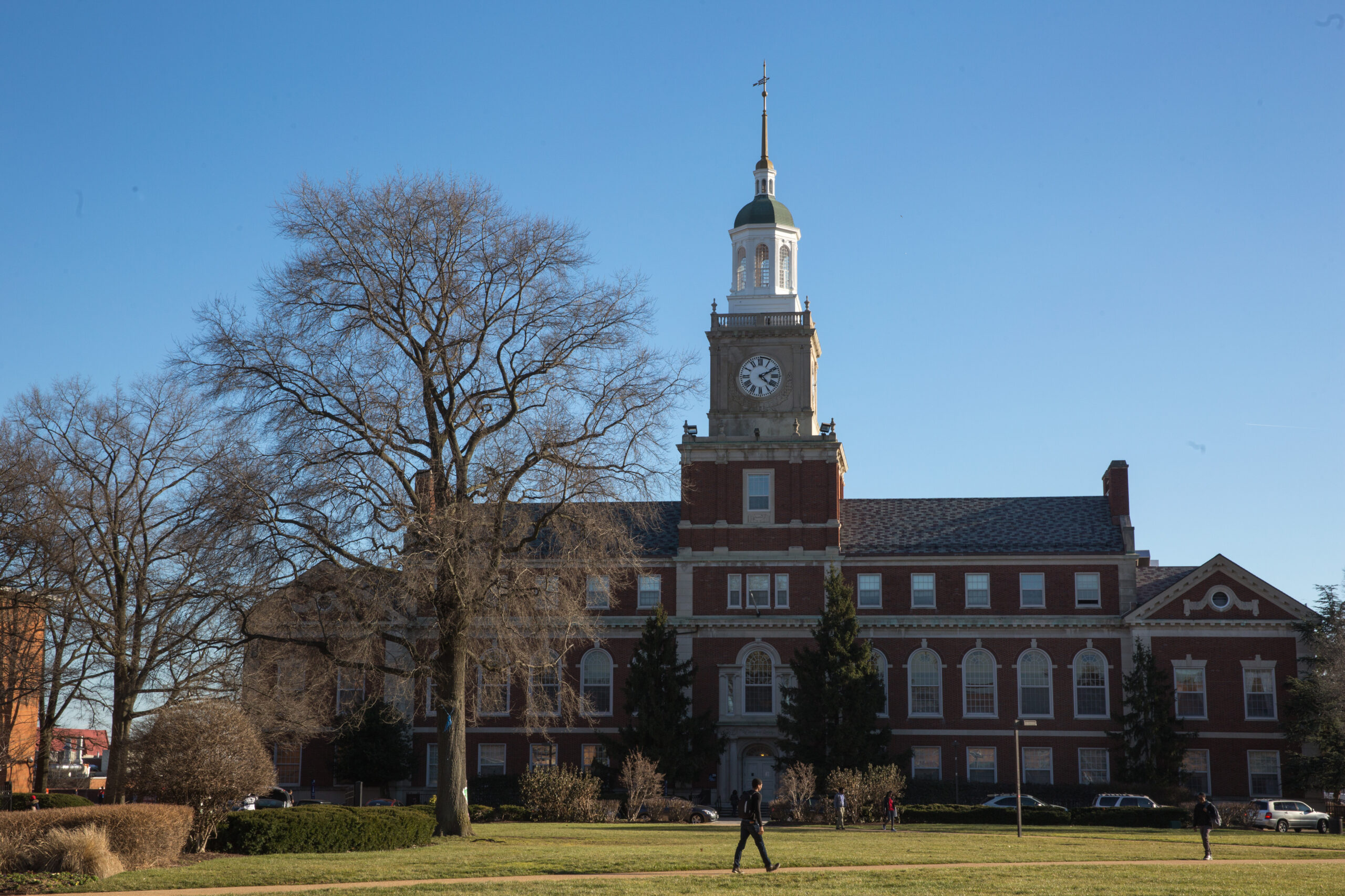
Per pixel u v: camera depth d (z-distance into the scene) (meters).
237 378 42.75
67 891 28.81
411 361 44.94
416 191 44.81
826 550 78.69
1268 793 73.12
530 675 47.00
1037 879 31.66
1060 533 80.00
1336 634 71.88
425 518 41.66
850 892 28.53
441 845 42.41
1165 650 75.44
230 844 38.19
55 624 55.94
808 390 81.00
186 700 49.66
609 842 44.41
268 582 42.28
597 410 45.06
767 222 83.38
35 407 56.12
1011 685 76.88
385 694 53.75
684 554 79.19
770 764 77.31
